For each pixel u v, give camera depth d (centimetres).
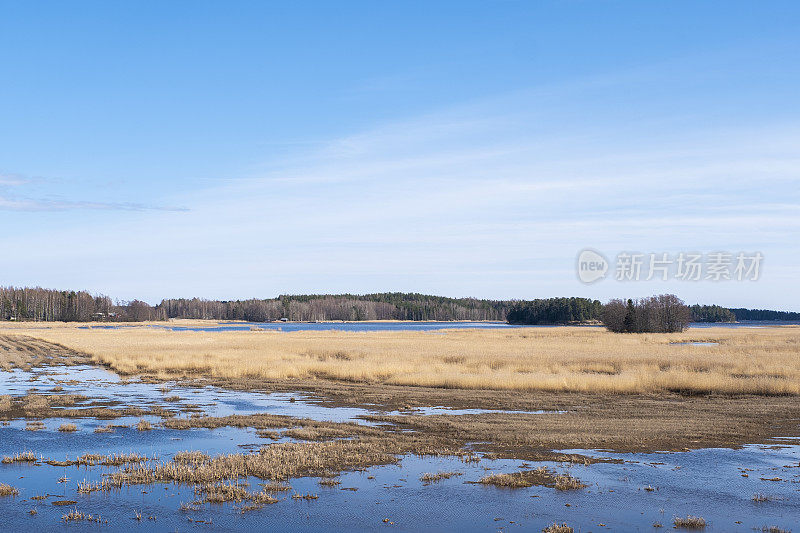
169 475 1259
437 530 986
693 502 1128
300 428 1792
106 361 4156
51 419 1970
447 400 2405
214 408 2241
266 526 999
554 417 1997
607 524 1014
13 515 1041
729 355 4131
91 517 1029
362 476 1288
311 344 5716
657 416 2034
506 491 1188
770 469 1366
